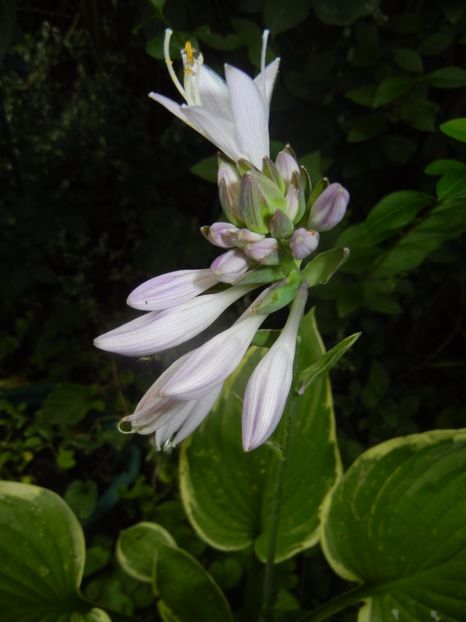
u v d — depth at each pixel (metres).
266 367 0.14
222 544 0.26
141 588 0.30
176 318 0.14
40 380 0.40
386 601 0.22
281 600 0.29
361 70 0.31
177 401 0.14
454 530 0.22
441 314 0.43
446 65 0.34
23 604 0.22
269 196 0.13
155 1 0.21
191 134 0.41
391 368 0.42
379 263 0.26
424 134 0.36
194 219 0.40
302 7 0.25
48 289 0.44
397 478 0.23
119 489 0.34
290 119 0.34
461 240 0.34
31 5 0.40
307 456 0.27
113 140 0.40
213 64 0.32
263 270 0.14
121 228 0.46
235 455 0.27
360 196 0.37
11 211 0.38
